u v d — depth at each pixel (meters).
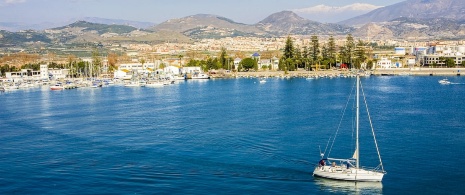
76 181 85.25
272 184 81.25
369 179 81.44
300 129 128.88
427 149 103.19
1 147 113.88
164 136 122.06
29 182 85.56
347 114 156.75
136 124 143.00
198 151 103.81
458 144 107.81
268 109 172.75
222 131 127.06
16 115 170.88
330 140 113.88
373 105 180.62
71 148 110.75
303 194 76.56
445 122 137.88
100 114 168.38
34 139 123.00
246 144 110.00
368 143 110.25
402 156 97.50
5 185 84.25
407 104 183.25
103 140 118.94
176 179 84.62
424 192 76.56
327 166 84.69
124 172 89.50
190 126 136.75
